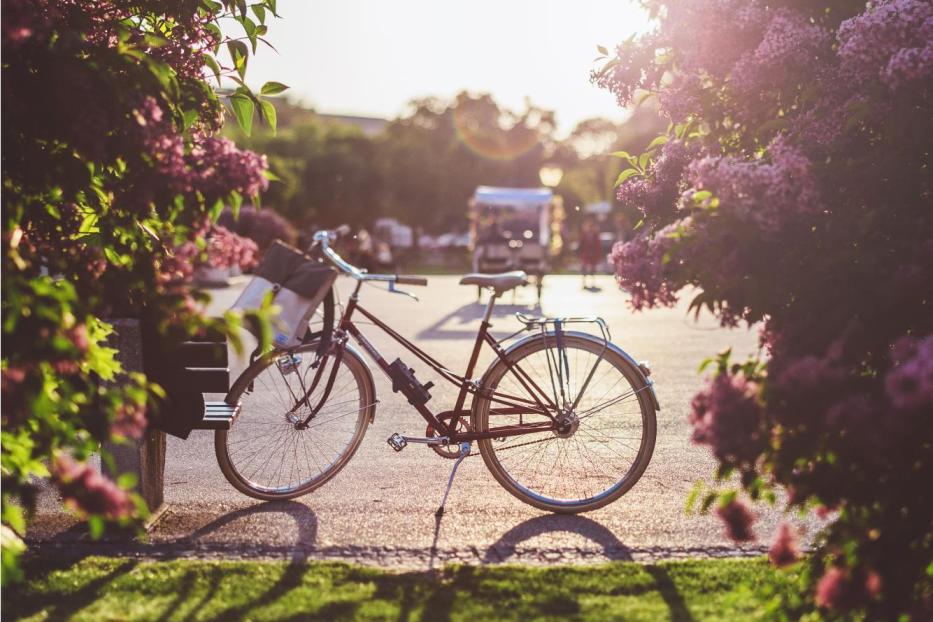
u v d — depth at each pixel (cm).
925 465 311
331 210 5938
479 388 495
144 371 446
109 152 333
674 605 364
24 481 324
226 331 307
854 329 326
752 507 499
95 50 333
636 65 420
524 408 496
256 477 509
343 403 511
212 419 466
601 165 8538
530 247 2631
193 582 385
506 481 498
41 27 330
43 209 369
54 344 294
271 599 368
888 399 296
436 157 6575
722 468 327
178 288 324
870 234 347
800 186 327
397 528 466
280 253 451
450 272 4094
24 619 347
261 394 535
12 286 290
